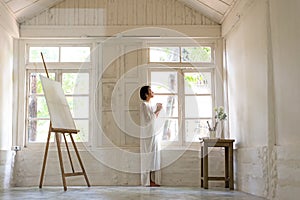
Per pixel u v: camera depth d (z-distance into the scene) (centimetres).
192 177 716
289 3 424
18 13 696
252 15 562
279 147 454
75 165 720
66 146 670
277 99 468
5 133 685
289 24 425
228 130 720
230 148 637
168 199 478
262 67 516
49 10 738
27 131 733
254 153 548
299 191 394
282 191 444
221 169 712
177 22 740
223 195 534
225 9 671
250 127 579
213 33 737
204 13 733
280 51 455
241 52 625
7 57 695
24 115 728
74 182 715
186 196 516
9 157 683
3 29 666
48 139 652
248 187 575
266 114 500
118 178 717
